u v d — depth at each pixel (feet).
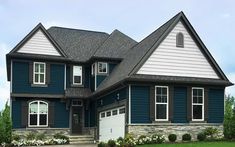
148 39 92.22
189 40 84.79
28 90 97.55
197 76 84.43
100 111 97.40
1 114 95.45
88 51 112.88
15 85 96.37
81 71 108.06
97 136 98.37
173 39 83.41
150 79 78.54
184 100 82.58
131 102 77.77
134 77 77.46
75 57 108.37
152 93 79.61
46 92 99.45
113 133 87.04
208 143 70.59
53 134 99.35
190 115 82.38
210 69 86.02
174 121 80.79
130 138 73.51
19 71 97.09
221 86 86.28
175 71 82.48
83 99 104.53
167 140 78.64
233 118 81.35
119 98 83.46
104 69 103.60
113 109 87.97
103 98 95.55
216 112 85.25
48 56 99.60
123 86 80.64
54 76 100.99
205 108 84.02
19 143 90.43
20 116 96.63
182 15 84.38
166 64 81.92
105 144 74.43
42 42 99.91
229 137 80.64
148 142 75.36
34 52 98.68
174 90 81.97
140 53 86.89
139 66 79.30
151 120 78.79
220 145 66.33
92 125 103.45
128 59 95.14
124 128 79.20
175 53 83.15
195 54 84.94
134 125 77.25
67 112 102.27
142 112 78.48
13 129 95.20
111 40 111.04
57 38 115.03
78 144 94.32
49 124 99.30
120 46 109.50
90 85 107.34
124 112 80.23
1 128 88.22
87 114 105.91
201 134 80.84
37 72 99.19
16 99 96.73
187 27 84.69
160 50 81.92
